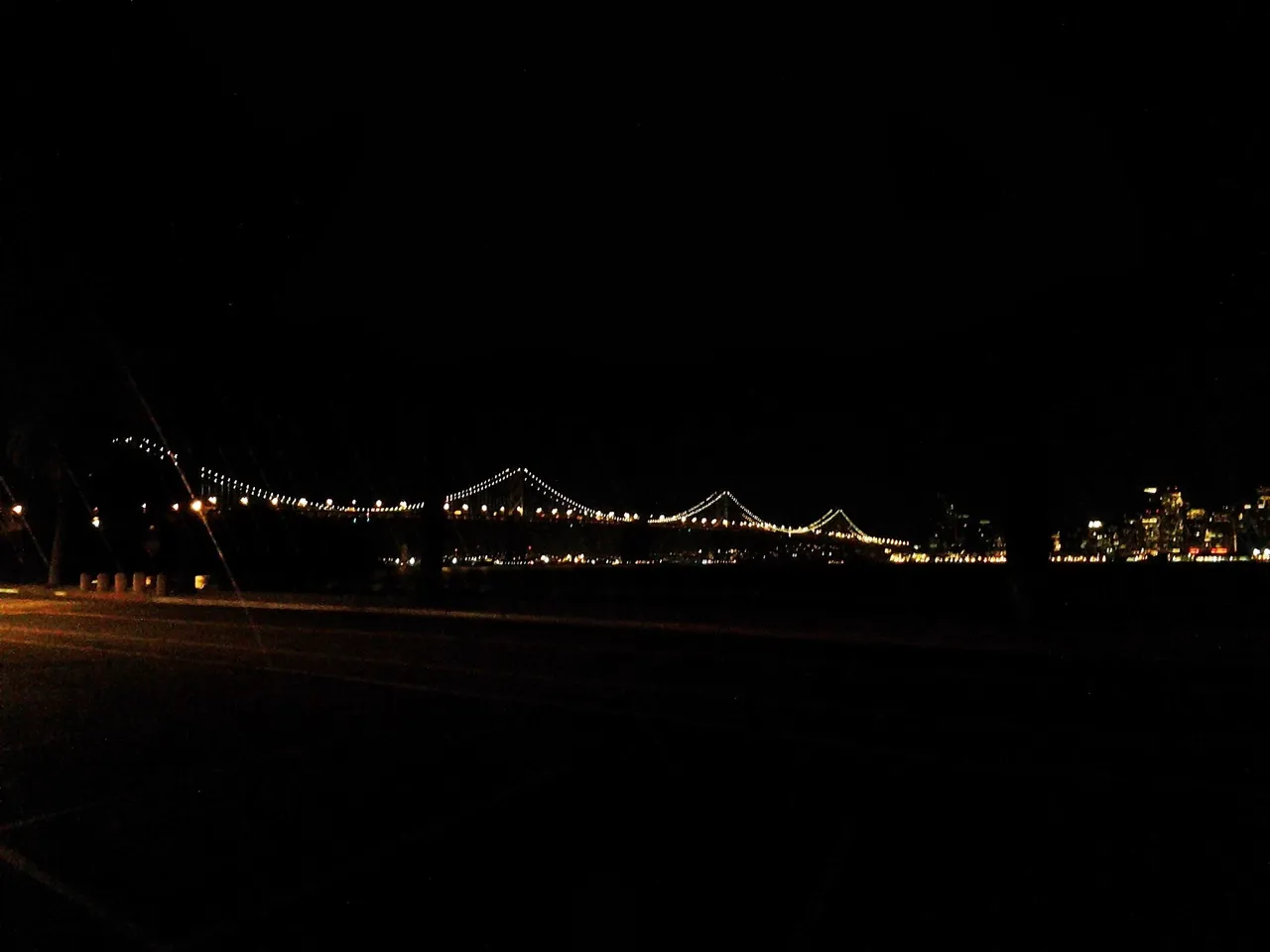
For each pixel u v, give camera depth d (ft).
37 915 16.46
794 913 16.44
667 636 65.57
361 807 22.45
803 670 46.75
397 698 37.29
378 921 16.15
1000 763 26.86
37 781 24.81
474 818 21.65
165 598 114.42
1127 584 97.76
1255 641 57.21
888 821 21.44
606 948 15.16
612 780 24.84
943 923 16.01
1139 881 17.87
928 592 105.70
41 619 81.05
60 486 139.85
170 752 28.04
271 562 157.79
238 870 18.54
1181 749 28.63
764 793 23.68
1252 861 18.83
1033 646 57.26
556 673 44.98
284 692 38.93
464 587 141.49
